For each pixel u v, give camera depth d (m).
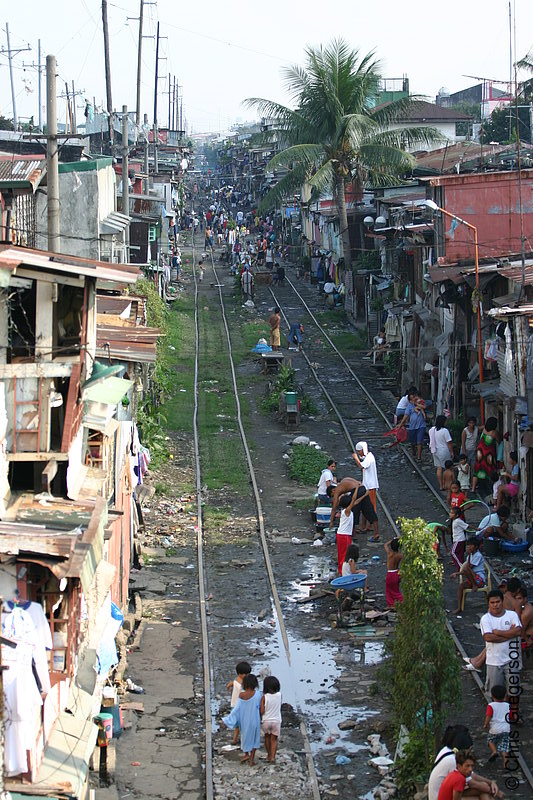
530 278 21.75
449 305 29.05
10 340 10.21
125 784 12.28
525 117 49.62
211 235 80.50
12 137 32.75
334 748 13.27
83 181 23.23
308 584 19.22
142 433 26.62
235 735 13.34
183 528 22.36
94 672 11.50
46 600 9.63
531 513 19.72
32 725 8.81
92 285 11.03
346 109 45.97
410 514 23.00
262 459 28.00
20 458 9.68
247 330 45.06
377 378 37.00
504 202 29.97
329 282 53.44
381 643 16.56
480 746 13.05
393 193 43.22
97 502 10.16
